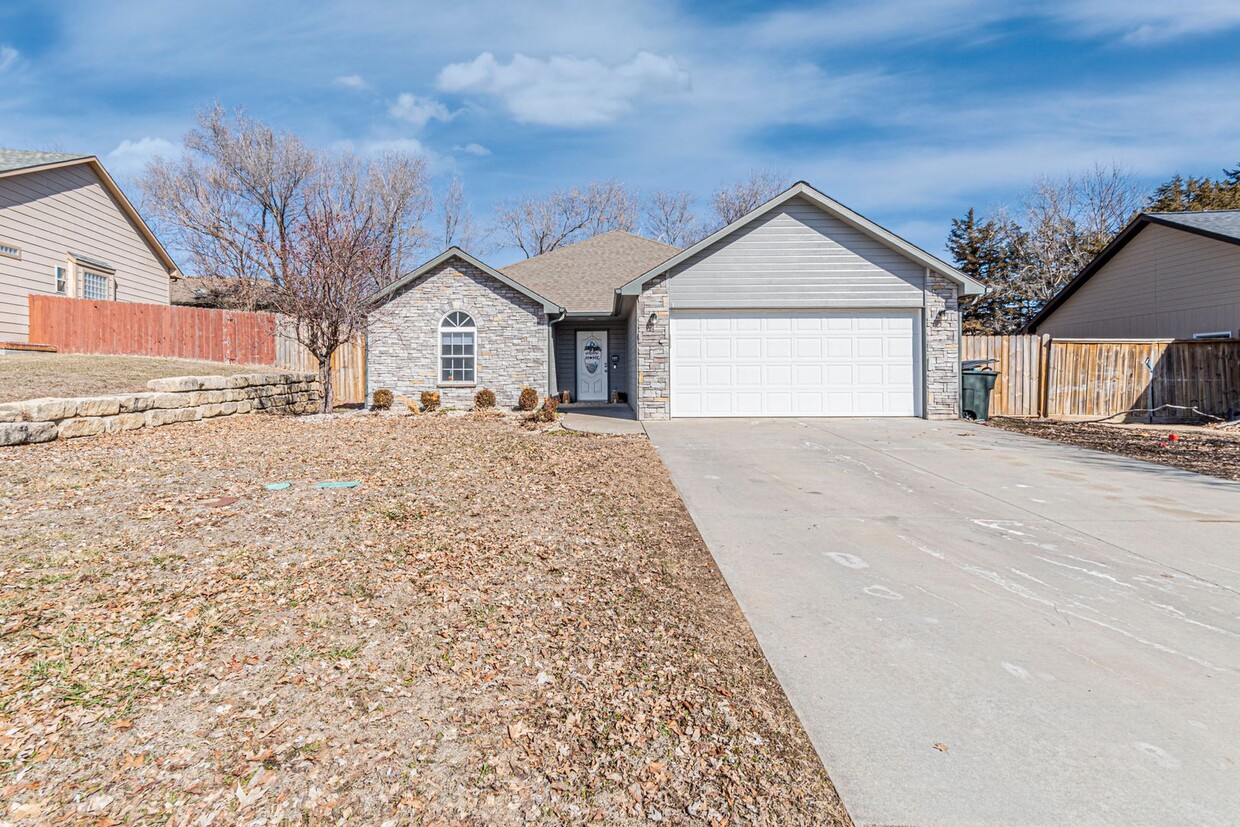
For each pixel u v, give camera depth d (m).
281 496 5.76
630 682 3.07
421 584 4.01
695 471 8.05
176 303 29.31
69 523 4.78
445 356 15.62
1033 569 4.77
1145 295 17.77
